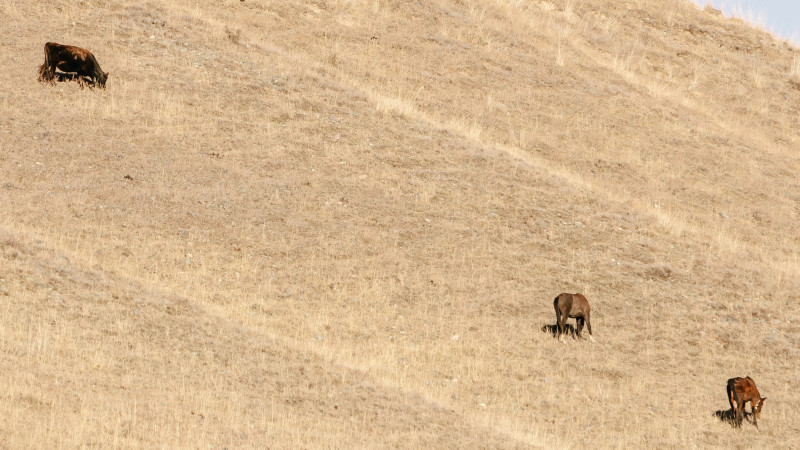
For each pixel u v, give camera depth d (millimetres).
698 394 57125
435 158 85750
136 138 78312
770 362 61938
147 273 60094
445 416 47344
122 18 97688
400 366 54906
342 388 48094
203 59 94250
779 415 55469
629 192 92688
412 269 67375
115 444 35500
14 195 66625
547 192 83438
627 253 74438
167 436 37812
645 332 64125
